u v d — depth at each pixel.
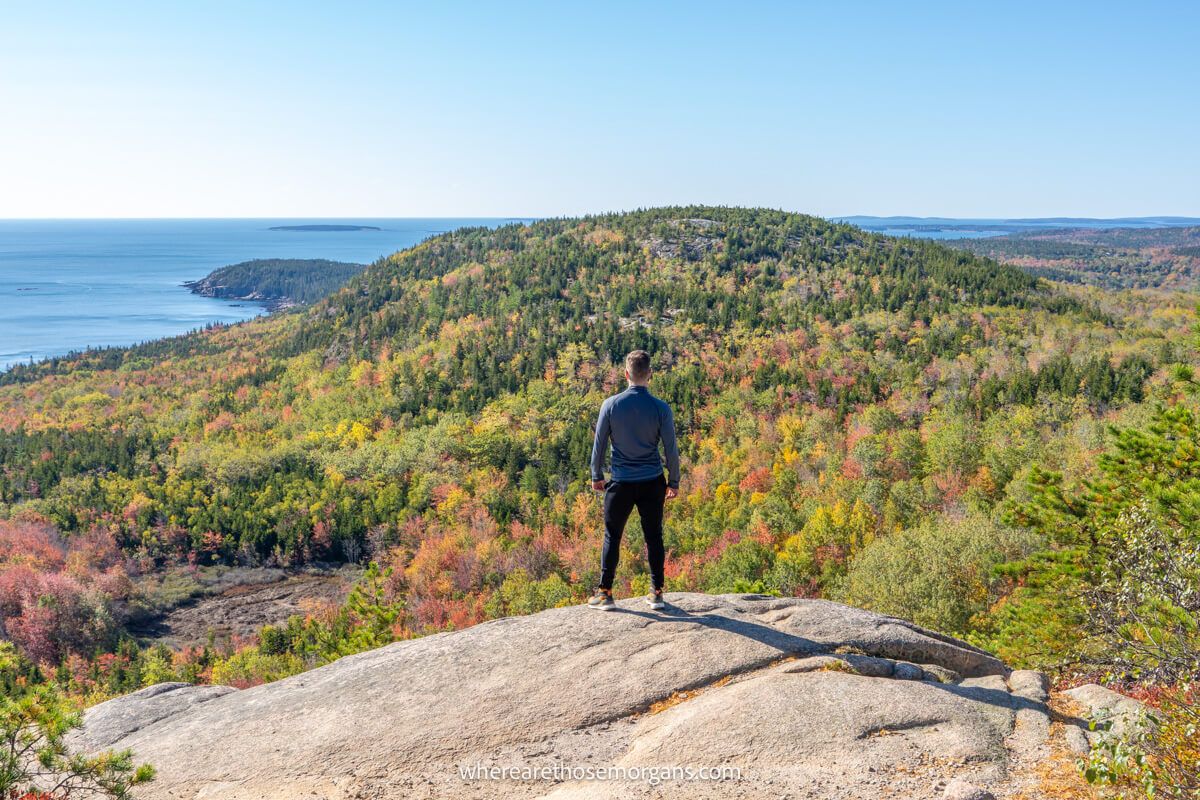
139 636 82.12
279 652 69.94
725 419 120.56
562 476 108.31
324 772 4.84
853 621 6.55
